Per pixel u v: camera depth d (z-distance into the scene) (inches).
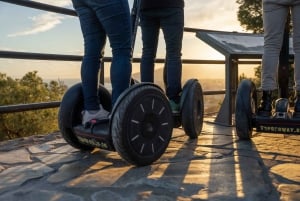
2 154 91.1
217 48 133.8
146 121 74.9
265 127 92.7
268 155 86.8
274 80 92.2
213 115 164.9
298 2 86.8
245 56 129.8
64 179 70.2
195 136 108.1
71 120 83.1
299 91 89.2
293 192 61.3
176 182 66.8
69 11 138.6
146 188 64.2
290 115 91.0
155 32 107.7
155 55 110.0
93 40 80.0
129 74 77.9
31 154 90.9
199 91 108.4
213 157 85.3
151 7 102.6
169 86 105.7
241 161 81.2
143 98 73.8
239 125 99.0
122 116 71.1
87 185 66.4
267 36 91.5
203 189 63.2
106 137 73.6
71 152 91.7
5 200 60.5
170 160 82.4
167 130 79.9
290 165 77.5
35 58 124.7
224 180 67.7
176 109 104.0
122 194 61.6
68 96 83.7
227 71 131.5
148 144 76.0
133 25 88.7
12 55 118.2
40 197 61.4
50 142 105.4
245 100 97.1
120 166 77.9
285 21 90.9
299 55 88.7
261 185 64.8
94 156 86.9
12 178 71.5
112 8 74.6
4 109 115.2
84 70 79.6
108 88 91.7
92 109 78.9
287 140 104.0
